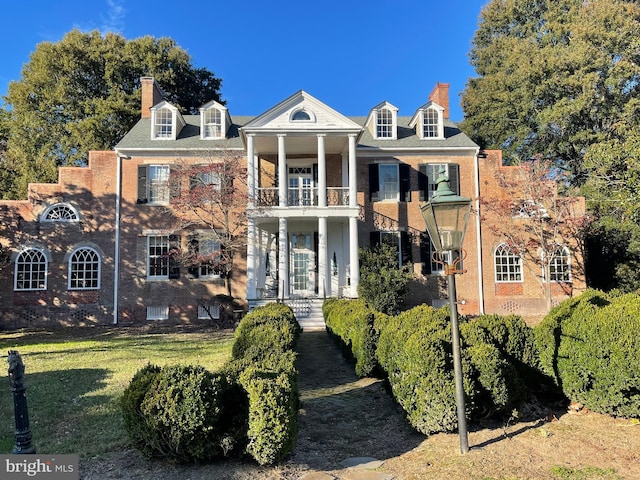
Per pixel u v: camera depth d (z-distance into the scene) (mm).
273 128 19750
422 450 5305
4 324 20359
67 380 9203
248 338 7945
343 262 22188
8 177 30812
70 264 21016
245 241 21250
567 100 27828
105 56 31875
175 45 35781
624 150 15641
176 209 20703
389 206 22250
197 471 4707
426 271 21891
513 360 7059
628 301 6379
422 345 5832
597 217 22422
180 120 23422
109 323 20828
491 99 34531
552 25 31906
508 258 22188
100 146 31125
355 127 19953
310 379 9305
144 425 4762
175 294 21266
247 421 4836
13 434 6043
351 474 4664
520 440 5449
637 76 27031
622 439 5391
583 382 6266
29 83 31656
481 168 22828
